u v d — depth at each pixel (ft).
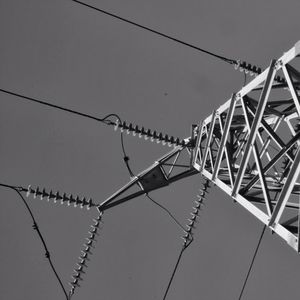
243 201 48.14
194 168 64.59
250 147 46.83
